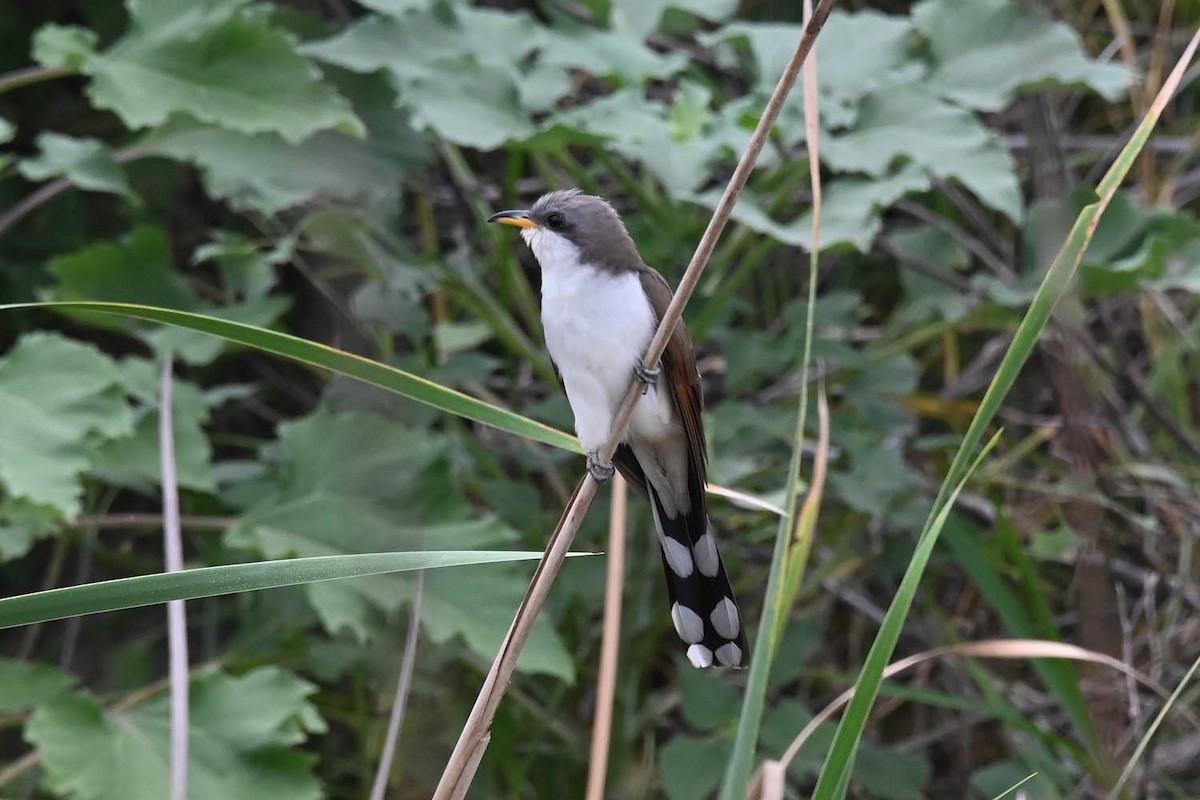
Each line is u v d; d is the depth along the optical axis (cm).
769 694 1125
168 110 805
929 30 908
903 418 979
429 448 854
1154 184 1236
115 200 1211
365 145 958
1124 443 1123
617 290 698
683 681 890
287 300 913
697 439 700
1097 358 1043
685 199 776
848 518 1061
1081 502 998
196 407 864
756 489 978
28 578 1120
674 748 855
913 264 989
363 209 969
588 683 1005
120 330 913
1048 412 1236
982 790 929
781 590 527
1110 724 948
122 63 823
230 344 880
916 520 916
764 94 841
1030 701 1136
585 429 713
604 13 964
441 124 807
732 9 942
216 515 938
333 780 1095
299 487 839
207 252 915
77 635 1133
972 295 980
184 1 846
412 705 929
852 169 805
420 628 866
